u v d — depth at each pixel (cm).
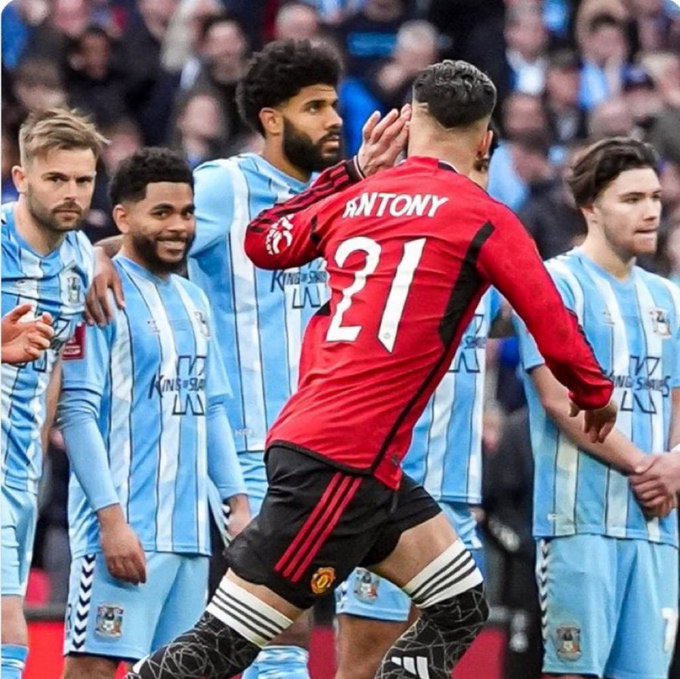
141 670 1995
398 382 2006
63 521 3666
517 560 3256
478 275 2036
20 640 2325
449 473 2656
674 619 2702
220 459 2588
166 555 2495
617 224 2641
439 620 2078
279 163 2639
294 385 2627
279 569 1995
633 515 2633
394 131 2167
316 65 2605
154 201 2503
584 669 2608
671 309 2709
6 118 4478
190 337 2538
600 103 4997
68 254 2422
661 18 5141
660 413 2686
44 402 2412
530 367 2631
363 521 2005
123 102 4734
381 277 2030
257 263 2173
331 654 3209
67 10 4766
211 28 4697
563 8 5141
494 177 4725
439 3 5084
